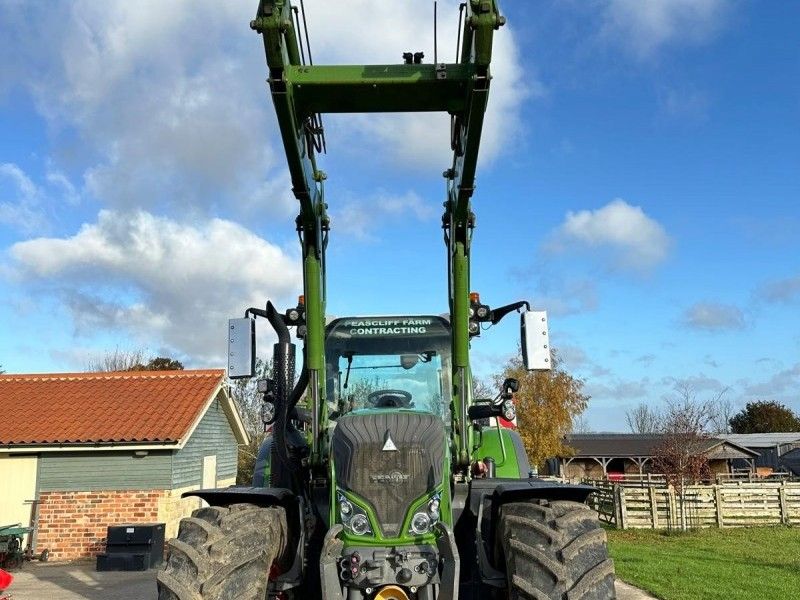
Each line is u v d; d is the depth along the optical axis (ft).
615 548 54.90
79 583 43.14
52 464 56.80
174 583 13.05
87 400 63.05
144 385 65.98
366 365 19.24
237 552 13.71
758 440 195.93
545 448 109.91
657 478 116.16
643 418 233.96
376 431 14.53
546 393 110.01
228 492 15.48
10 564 50.11
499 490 14.88
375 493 14.07
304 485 17.42
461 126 16.61
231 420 74.64
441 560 13.61
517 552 13.29
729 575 39.63
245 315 18.44
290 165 15.37
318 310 16.57
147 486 56.54
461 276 16.44
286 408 17.31
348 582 13.67
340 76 15.31
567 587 12.62
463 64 15.28
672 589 34.88
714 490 74.74
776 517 75.66
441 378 19.06
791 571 41.27
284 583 15.44
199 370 68.74
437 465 14.33
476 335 18.84
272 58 13.83
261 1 13.50
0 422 59.00
